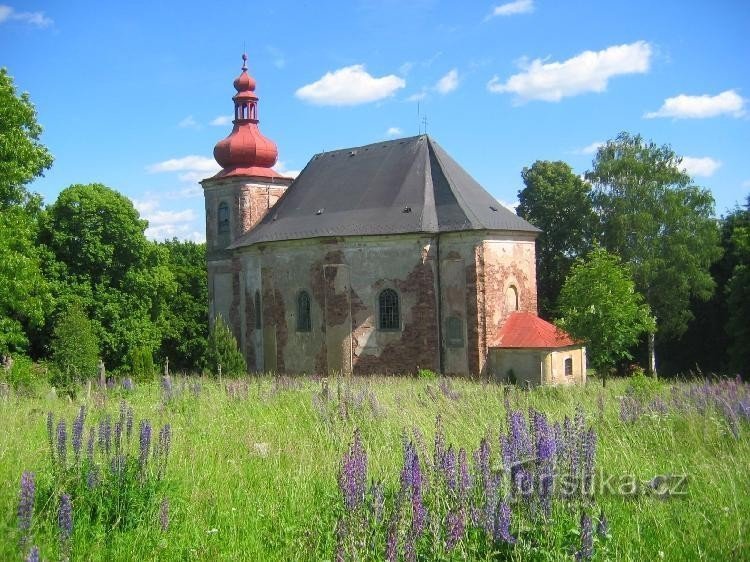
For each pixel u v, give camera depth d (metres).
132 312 43.34
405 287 33.84
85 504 7.73
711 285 47.00
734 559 6.74
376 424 13.02
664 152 49.22
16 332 32.25
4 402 14.99
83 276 41.75
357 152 40.19
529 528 6.90
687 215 47.38
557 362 32.03
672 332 48.25
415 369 33.56
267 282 38.06
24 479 6.67
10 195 31.81
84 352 23.92
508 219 34.75
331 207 37.41
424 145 37.53
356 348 34.66
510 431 8.32
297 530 7.57
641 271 46.50
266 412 15.83
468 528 6.91
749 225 44.97
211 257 46.19
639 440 11.19
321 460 10.59
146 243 44.09
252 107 46.38
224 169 46.19
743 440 10.78
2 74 31.28
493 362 32.56
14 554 6.37
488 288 32.66
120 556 6.85
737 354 40.97
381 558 6.52
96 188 43.28
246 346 40.41
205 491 8.91
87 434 11.33
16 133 30.94
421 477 7.38
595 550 6.52
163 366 53.72
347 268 34.78
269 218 40.47
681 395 14.98
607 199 49.00
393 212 34.91
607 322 29.83
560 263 54.03
